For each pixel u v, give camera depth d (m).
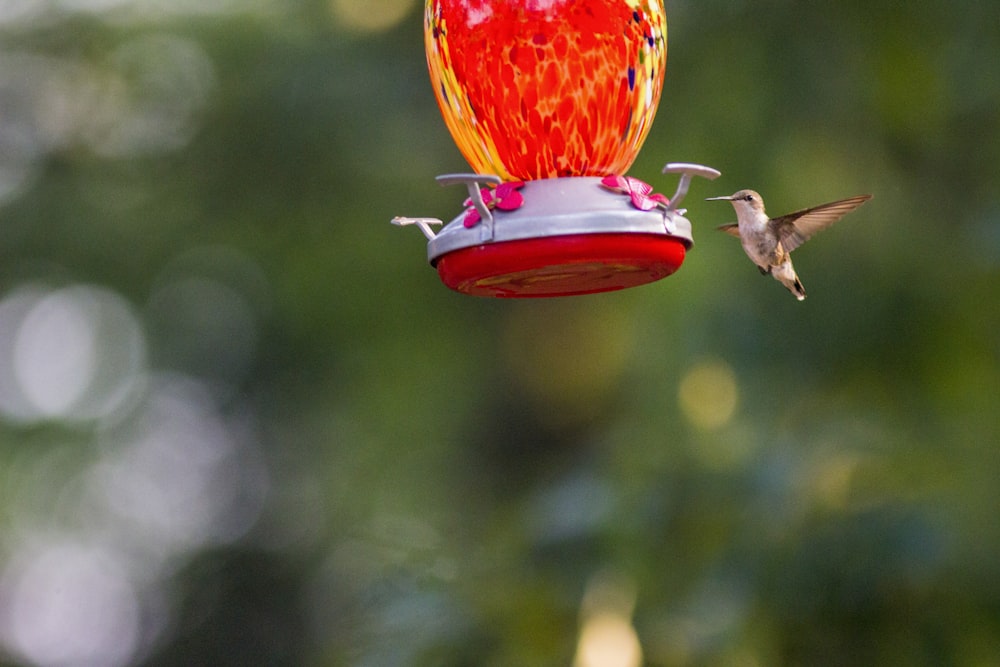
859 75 10.83
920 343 10.52
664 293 12.20
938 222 10.80
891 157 11.17
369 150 15.71
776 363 11.12
